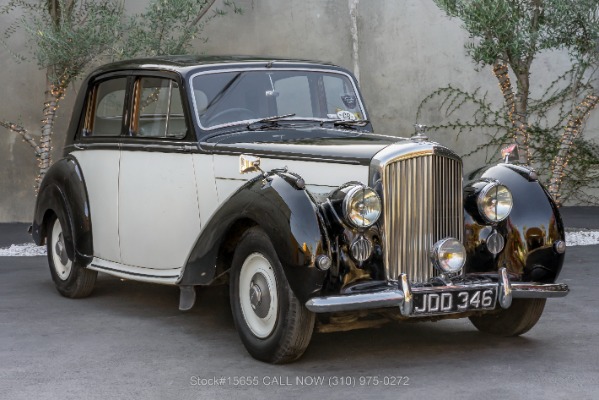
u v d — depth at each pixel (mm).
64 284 6961
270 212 4660
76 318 6215
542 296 4941
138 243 6070
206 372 4754
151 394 4348
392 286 4691
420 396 4234
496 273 5027
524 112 10094
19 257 9359
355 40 12844
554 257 5098
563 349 5172
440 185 4863
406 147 4777
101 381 4590
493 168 5312
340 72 6336
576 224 11305
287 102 6008
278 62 6086
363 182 4773
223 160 5434
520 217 5090
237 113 5773
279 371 4754
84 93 6723
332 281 4570
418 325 5895
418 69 12945
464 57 12953
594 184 13164
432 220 4840
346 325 4852
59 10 9984
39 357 5117
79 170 6645
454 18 12898
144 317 6246
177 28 11023
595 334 5566
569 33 9781
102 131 6473
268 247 4754
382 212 4715
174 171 5746
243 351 5230
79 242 6555
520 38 9492
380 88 12938
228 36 12461
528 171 5250
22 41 11906
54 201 6781
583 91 12812
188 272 5340
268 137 5555
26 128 12102
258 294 4895
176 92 5766
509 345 5293
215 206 5492
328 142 5211
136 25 10008
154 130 5934
